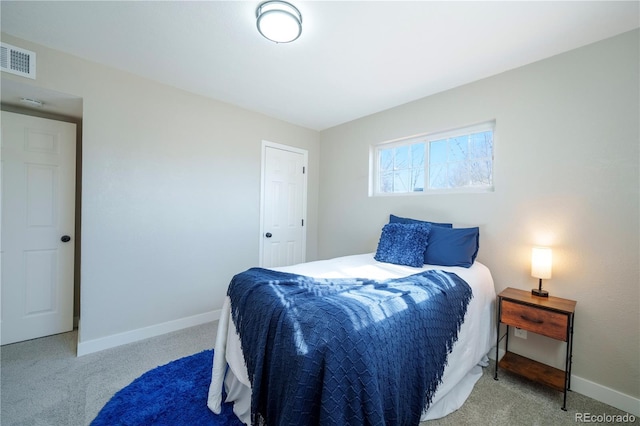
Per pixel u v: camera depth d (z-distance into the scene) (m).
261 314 1.24
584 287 1.75
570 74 1.82
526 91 2.01
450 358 1.51
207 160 2.70
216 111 2.75
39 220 2.27
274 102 2.79
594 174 1.73
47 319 2.32
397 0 1.42
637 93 1.59
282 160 3.34
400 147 2.93
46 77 1.89
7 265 2.15
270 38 1.66
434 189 2.62
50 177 2.31
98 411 1.48
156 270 2.41
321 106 2.88
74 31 1.72
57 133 2.33
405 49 1.85
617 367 1.63
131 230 2.28
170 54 1.97
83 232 2.06
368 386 0.95
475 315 1.76
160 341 2.30
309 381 0.95
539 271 1.79
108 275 2.17
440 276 1.68
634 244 1.60
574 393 1.73
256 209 3.09
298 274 1.77
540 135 1.94
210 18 1.59
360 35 1.71
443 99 2.48
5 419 1.41
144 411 1.45
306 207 3.61
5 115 2.11
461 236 2.10
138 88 2.28
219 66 2.12
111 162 2.17
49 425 1.38
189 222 2.60
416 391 1.23
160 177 2.41
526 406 1.59
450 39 1.73
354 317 1.08
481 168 2.33
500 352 2.10
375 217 3.05
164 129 2.43
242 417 1.39
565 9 1.46
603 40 1.70
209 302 2.74
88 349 2.08
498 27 1.61
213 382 1.47
